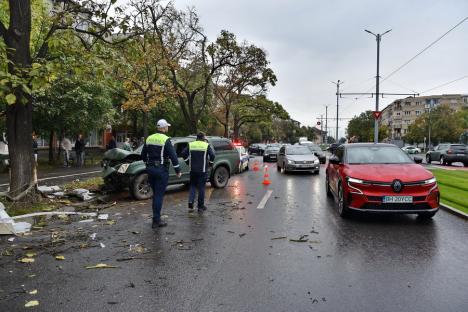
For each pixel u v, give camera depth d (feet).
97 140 132.16
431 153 106.52
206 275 15.69
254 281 15.03
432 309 12.62
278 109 149.89
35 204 29.89
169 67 70.90
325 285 14.61
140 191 35.47
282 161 69.41
